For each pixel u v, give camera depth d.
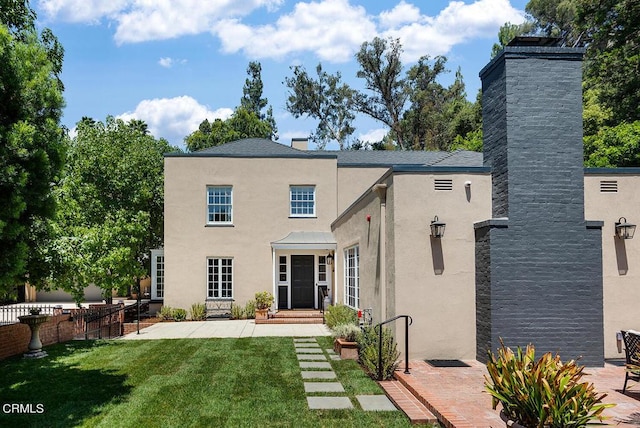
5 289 7.85
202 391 8.88
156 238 26.12
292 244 20.55
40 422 7.26
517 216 10.46
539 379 4.98
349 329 12.19
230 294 22.12
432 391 8.22
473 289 11.15
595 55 30.41
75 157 21.20
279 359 11.73
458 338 11.05
